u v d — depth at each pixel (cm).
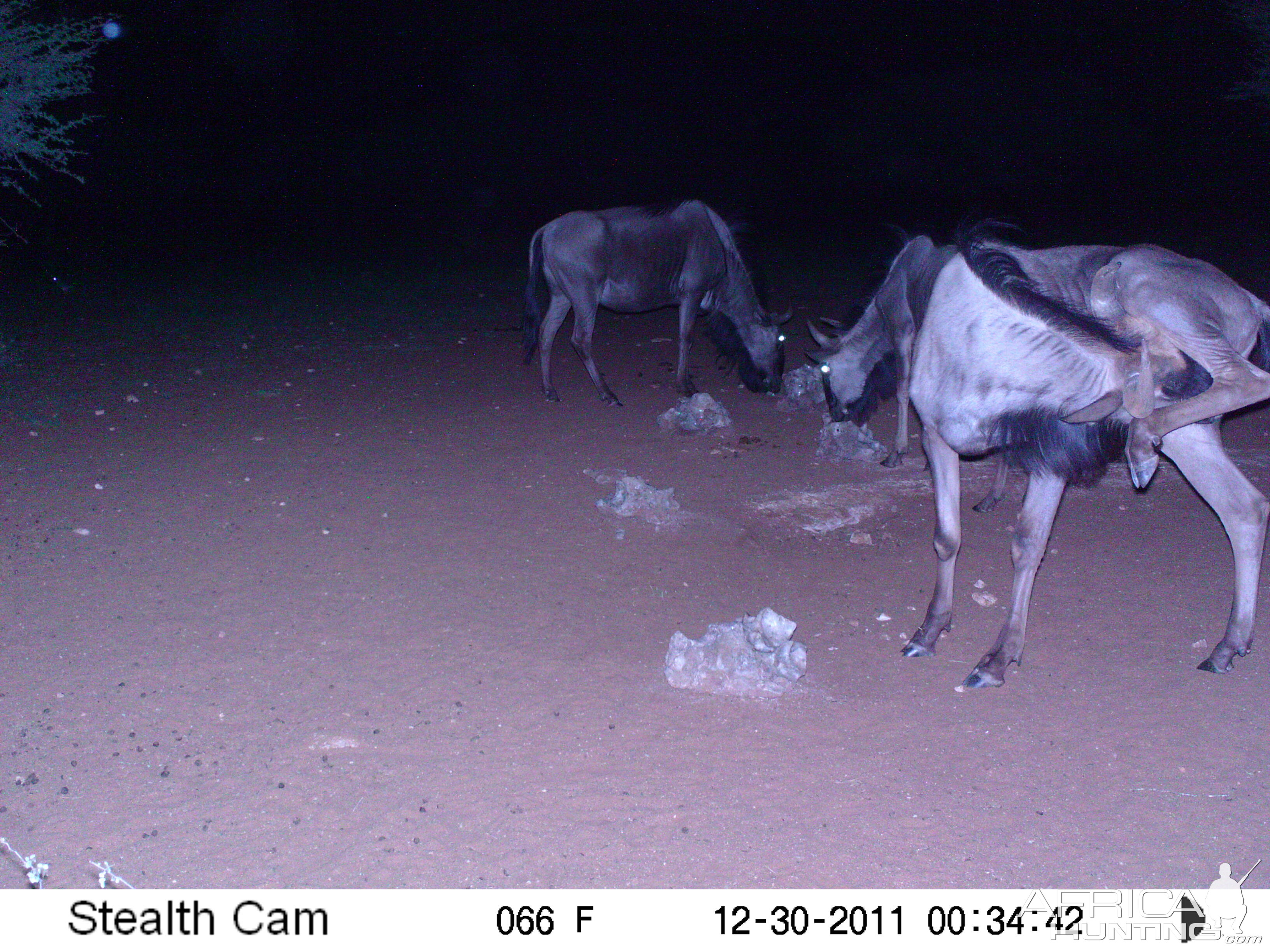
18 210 2039
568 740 469
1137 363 450
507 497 692
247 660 517
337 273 1515
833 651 532
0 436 789
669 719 482
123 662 514
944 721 484
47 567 594
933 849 400
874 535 650
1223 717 484
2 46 876
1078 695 500
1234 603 514
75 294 1327
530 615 556
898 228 766
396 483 712
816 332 771
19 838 399
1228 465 507
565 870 386
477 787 434
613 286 859
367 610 558
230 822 410
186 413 852
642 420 839
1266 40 1228
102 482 707
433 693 496
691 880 382
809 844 402
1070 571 602
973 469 746
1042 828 413
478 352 1065
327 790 431
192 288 1388
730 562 614
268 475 723
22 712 480
